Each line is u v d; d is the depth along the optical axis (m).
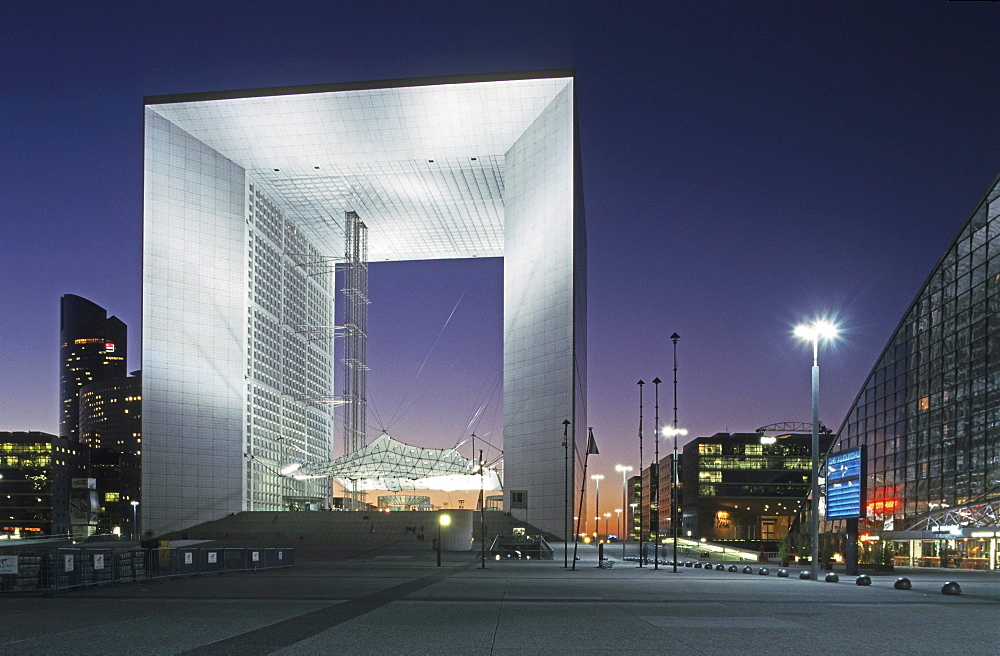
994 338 63.25
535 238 121.69
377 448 128.38
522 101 120.44
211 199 127.69
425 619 18.00
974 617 19.55
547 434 115.94
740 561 73.88
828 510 52.69
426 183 138.12
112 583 30.45
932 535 65.50
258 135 125.75
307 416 160.25
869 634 15.80
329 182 137.00
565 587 30.62
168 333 122.12
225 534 109.94
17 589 26.36
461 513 84.56
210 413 123.81
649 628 16.45
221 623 17.16
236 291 128.75
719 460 157.75
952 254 70.12
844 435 87.38
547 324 117.94
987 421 63.22
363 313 153.00
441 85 120.88
